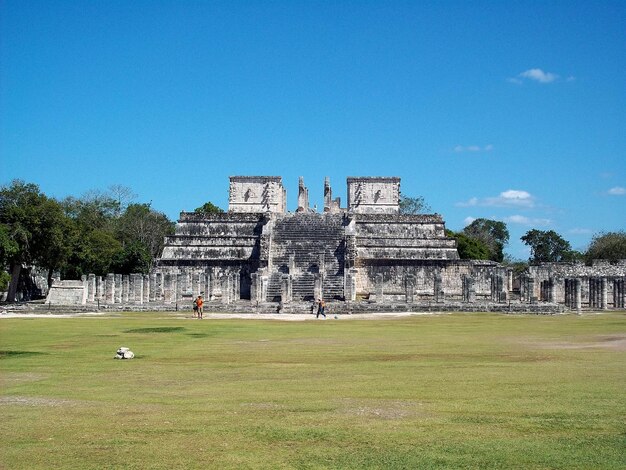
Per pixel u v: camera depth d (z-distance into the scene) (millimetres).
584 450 11883
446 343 29812
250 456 11734
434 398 16234
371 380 18953
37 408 15391
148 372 20797
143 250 87812
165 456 11758
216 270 77562
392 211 90750
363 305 57875
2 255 62312
